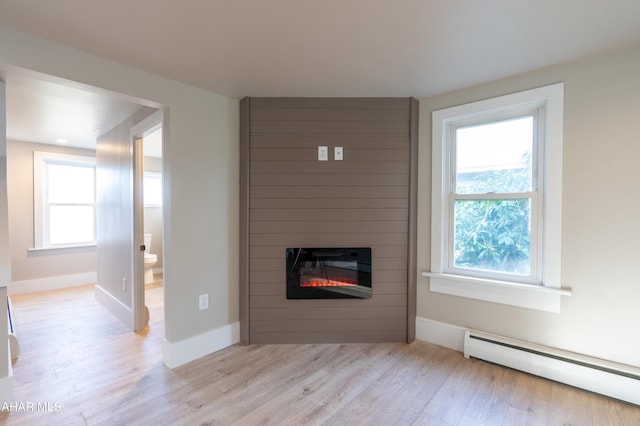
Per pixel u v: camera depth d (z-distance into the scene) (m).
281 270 2.56
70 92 2.33
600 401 1.82
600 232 1.90
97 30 1.58
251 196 2.55
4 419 1.66
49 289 4.30
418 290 2.66
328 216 2.56
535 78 2.09
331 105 2.54
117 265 3.29
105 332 2.86
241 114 2.58
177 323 2.25
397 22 1.53
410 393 1.91
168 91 2.18
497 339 2.22
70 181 4.60
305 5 1.39
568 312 2.01
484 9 1.43
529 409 1.76
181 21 1.51
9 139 3.99
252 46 1.76
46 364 2.26
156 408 1.76
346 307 2.58
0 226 1.77
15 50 1.57
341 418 1.69
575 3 1.39
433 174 2.55
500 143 2.32
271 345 2.55
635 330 1.81
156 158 5.27
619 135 1.84
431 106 2.56
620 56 1.83
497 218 2.33
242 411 1.74
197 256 2.36
